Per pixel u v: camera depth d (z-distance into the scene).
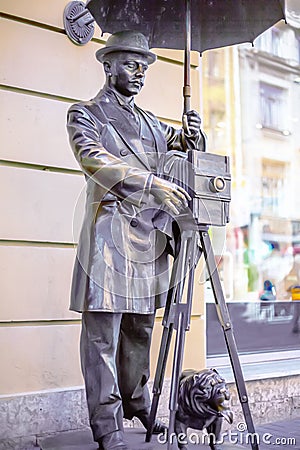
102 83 3.44
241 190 5.13
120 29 2.94
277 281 5.01
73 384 3.16
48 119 3.22
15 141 3.11
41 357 3.08
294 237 5.27
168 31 3.01
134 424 3.19
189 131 2.63
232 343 2.39
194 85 3.90
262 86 5.35
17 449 2.91
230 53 5.08
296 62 5.36
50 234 3.17
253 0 2.80
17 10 3.17
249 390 3.75
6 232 3.04
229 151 5.10
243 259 4.89
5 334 2.99
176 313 2.38
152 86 3.64
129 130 2.54
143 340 2.63
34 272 3.11
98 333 2.40
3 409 2.90
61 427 3.04
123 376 2.65
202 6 2.88
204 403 2.28
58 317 3.15
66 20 3.31
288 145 5.53
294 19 4.98
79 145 2.37
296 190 5.47
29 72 3.18
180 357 2.32
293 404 3.95
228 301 4.55
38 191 3.15
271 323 4.75
